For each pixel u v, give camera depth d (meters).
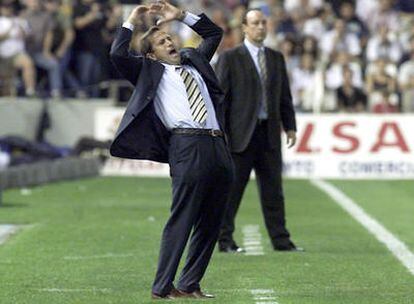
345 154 64.56
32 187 56.38
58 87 71.12
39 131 69.31
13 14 73.12
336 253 34.53
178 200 25.92
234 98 35.03
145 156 26.11
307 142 64.69
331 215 45.16
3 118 69.06
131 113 25.78
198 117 25.95
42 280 29.25
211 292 27.42
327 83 70.12
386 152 64.56
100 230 39.25
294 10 78.75
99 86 71.00
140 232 38.88
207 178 25.92
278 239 35.25
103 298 26.47
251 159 35.09
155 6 26.56
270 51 35.44
